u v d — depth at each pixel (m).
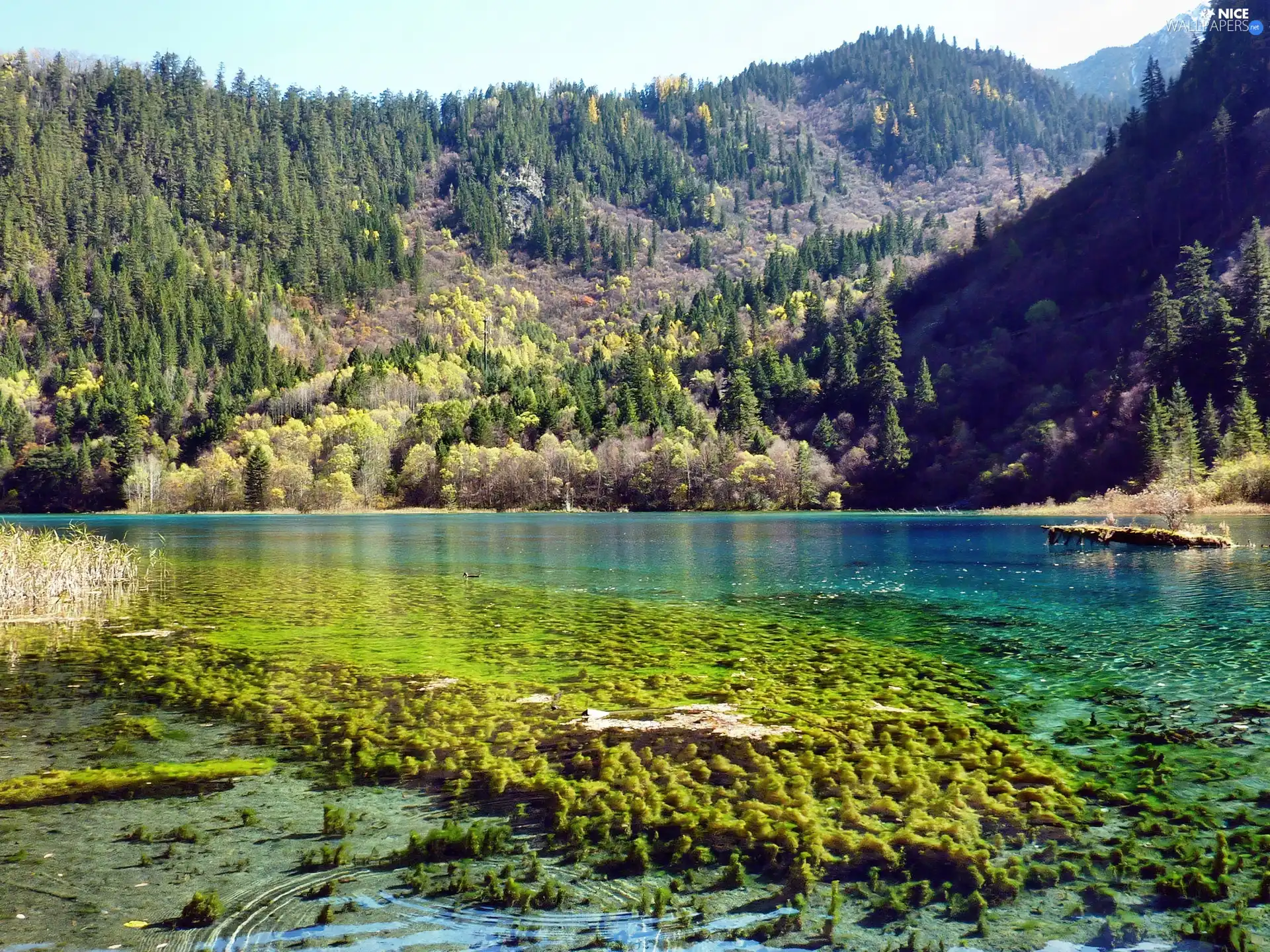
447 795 10.88
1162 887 8.54
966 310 182.00
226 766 11.96
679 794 10.84
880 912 8.16
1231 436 88.44
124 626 24.08
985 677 17.38
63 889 8.43
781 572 39.44
